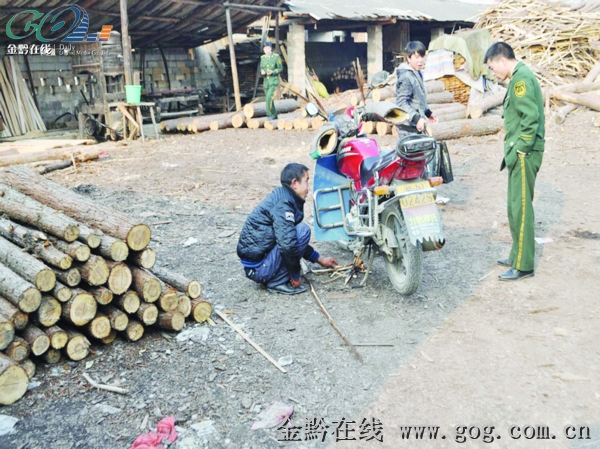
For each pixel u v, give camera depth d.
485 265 4.59
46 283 3.18
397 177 3.75
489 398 2.86
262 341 3.57
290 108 15.38
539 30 14.47
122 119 12.69
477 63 13.15
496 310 3.79
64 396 3.02
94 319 3.35
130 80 12.55
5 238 3.69
